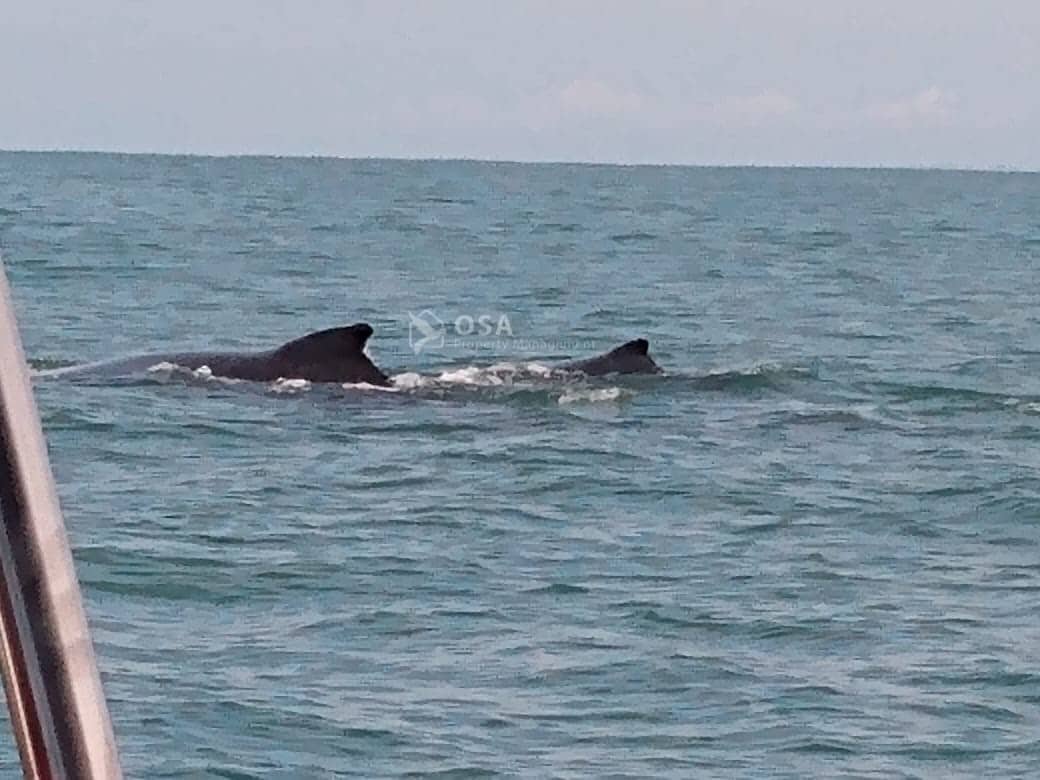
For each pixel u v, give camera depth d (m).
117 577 22.61
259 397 37.84
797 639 20.81
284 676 18.56
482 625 20.92
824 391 42.59
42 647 3.71
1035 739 17.44
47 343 53.84
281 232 110.06
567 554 25.00
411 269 88.06
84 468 30.28
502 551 25.06
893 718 17.97
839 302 76.00
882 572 24.64
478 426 35.88
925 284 87.31
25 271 76.62
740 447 34.50
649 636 20.66
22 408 3.74
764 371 43.94
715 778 16.08
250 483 29.47
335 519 26.83
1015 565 25.31
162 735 16.34
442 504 28.17
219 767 15.58
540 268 90.94
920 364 51.59
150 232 103.88
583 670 19.16
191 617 20.92
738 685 18.88
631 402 39.56
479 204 158.38
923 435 36.72
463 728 17.08
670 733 17.23
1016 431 37.66
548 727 17.30
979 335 62.91
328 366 39.69
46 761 3.70
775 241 118.31
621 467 31.88
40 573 3.72
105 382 38.69
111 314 62.72
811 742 17.06
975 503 29.66
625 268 92.56
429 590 22.53
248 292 73.19
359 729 16.86
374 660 19.25
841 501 29.55
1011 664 19.91
